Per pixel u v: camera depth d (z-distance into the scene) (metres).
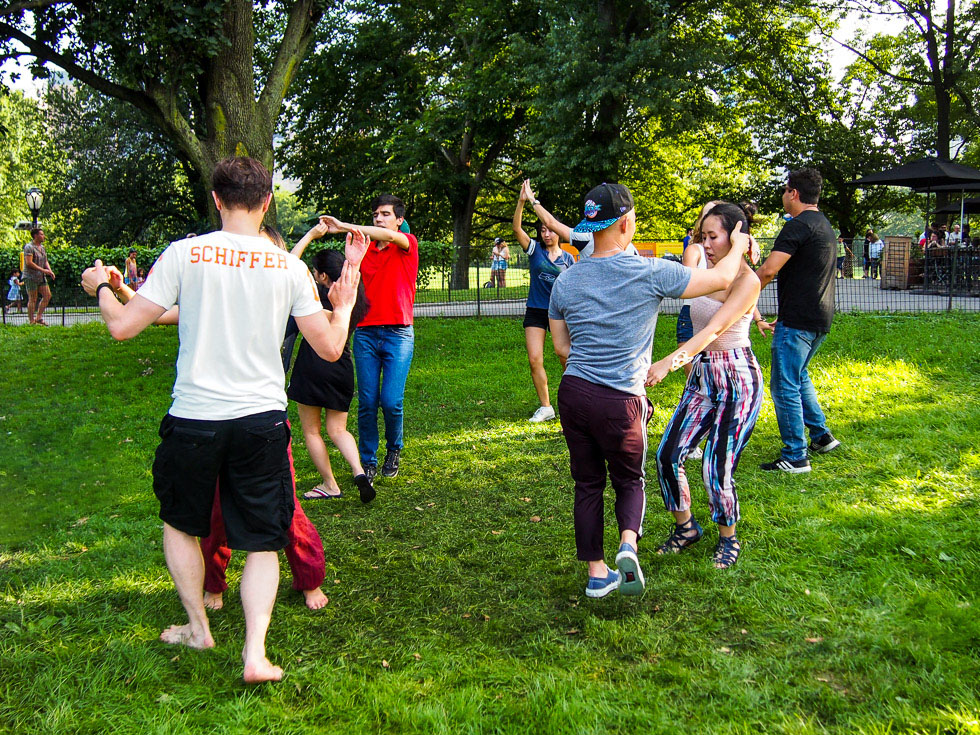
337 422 5.07
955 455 5.34
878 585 3.54
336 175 32.28
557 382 8.99
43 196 36.22
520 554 4.21
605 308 3.28
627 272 3.26
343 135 31.88
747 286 3.42
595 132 23.12
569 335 3.59
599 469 3.53
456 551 4.31
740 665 2.98
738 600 3.51
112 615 3.54
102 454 6.63
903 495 4.69
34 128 43.00
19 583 3.94
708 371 3.94
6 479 5.88
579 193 26.25
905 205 32.03
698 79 22.34
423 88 29.80
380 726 2.71
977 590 3.44
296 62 13.09
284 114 31.67
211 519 3.38
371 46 29.59
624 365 3.29
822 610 3.39
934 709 2.61
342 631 3.41
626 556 3.18
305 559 3.59
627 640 3.23
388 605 3.66
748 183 33.31
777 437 6.18
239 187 2.91
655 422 6.88
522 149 31.62
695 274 3.23
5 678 3.01
